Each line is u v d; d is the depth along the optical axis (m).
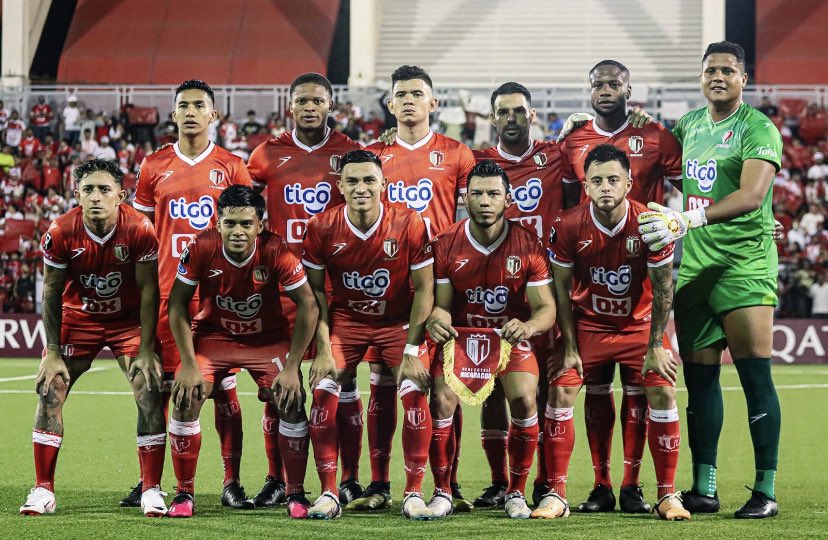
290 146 6.31
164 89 21.91
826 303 16.27
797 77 21.56
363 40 22.33
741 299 5.53
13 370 14.28
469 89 21.20
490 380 5.31
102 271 5.51
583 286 5.55
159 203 6.14
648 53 22.55
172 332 5.47
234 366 5.54
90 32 23.75
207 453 7.64
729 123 5.67
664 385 5.34
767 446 5.41
